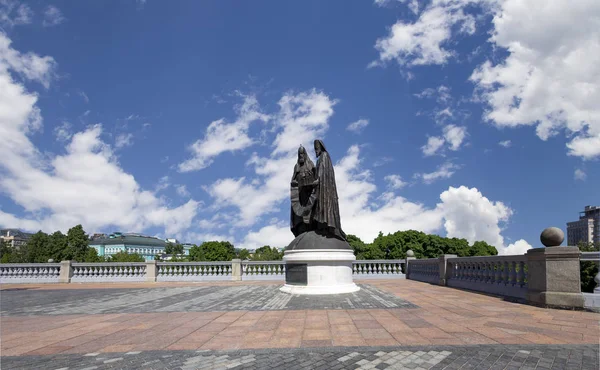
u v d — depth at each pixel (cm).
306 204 1575
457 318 903
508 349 629
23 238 17225
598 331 754
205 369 555
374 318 916
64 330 846
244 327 836
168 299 1397
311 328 812
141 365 578
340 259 1469
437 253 6450
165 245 16462
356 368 549
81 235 8650
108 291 1805
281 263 2416
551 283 1055
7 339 763
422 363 564
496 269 1416
